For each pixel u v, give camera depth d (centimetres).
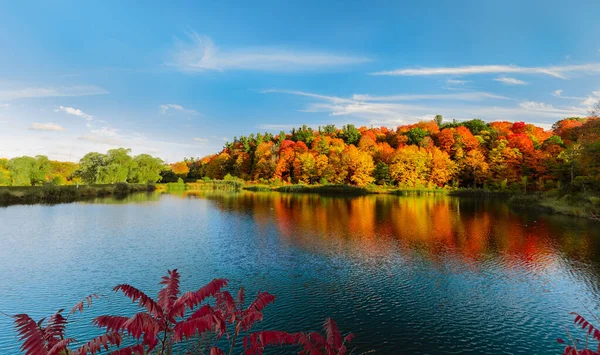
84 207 4359
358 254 2170
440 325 1255
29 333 404
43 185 5309
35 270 1806
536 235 2777
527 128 9931
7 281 1639
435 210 4441
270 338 517
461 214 4028
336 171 9025
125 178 8588
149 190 8156
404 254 2183
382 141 11712
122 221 3353
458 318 1311
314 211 4272
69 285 1594
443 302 1451
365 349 1091
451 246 2394
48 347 418
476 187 8081
